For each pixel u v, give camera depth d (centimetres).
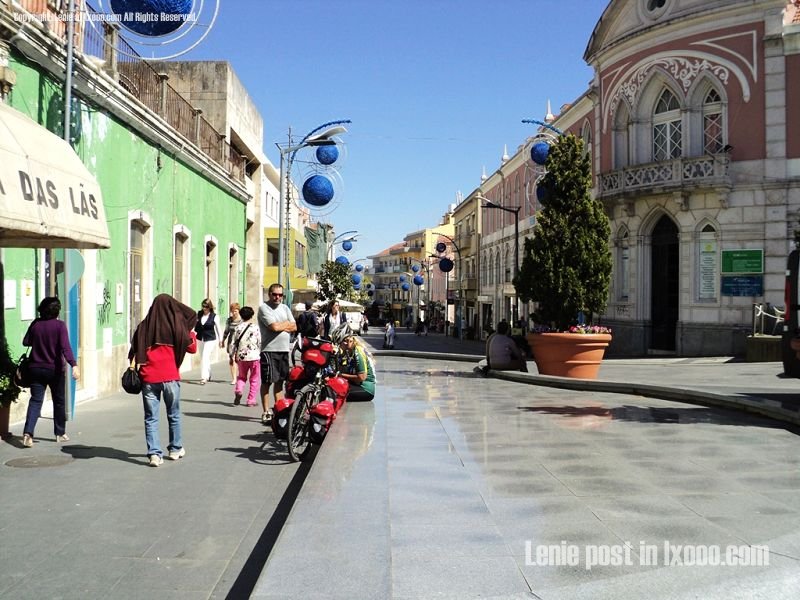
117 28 1316
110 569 439
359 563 385
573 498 526
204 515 554
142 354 718
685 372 1791
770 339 2105
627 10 2756
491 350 1633
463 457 668
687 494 539
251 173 3078
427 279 10675
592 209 1455
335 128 2016
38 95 1009
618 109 2802
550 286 1455
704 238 2475
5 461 727
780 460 658
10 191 673
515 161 4562
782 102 2347
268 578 363
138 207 1448
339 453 673
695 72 2500
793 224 2330
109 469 699
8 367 833
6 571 433
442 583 364
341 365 921
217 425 975
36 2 1048
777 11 2347
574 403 1088
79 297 1194
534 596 348
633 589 355
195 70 2434
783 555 404
